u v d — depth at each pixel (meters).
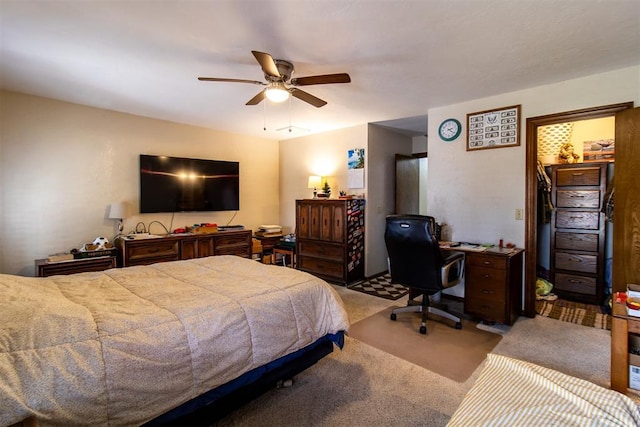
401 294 3.98
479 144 3.44
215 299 1.68
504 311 2.89
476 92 3.22
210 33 2.05
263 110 3.87
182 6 1.75
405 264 2.97
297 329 1.82
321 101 2.69
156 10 1.79
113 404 1.15
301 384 2.05
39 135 3.38
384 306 3.55
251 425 1.68
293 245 5.01
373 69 2.61
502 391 1.22
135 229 4.11
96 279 2.04
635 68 2.58
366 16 1.85
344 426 1.67
